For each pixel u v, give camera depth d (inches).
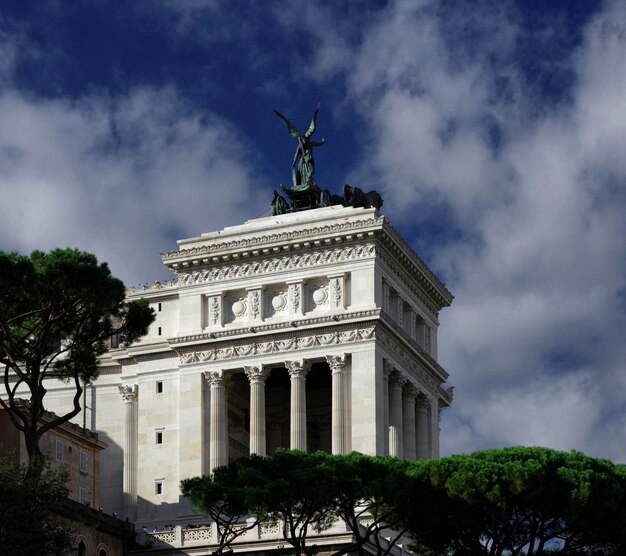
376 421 6653.5
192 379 7007.9
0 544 4530.0
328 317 6786.4
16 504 4569.4
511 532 4881.9
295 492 4653.1
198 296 7096.5
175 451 7003.0
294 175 7440.9
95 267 4825.3
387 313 6840.6
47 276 4781.0
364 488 4731.8
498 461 4867.1
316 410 7308.1
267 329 6884.8
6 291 4731.8
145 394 7130.9
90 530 5324.8
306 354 6820.9
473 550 4938.5
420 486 4840.1
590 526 4906.5
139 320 5142.7
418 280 7381.9
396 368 6948.8
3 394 7283.5
